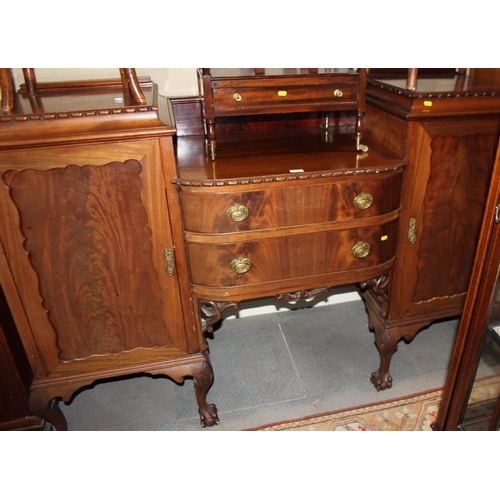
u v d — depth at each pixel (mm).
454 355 1234
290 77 1269
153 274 1264
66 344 1314
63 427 1495
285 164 1286
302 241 1289
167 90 1638
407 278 1498
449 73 1634
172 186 1158
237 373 1801
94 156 1072
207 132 1420
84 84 1450
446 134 1294
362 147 1394
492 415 1178
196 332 1393
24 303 1215
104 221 1160
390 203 1322
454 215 1427
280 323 2090
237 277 1299
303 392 1701
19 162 1039
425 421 1554
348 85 1314
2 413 1429
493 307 1081
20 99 1245
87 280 1231
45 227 1133
